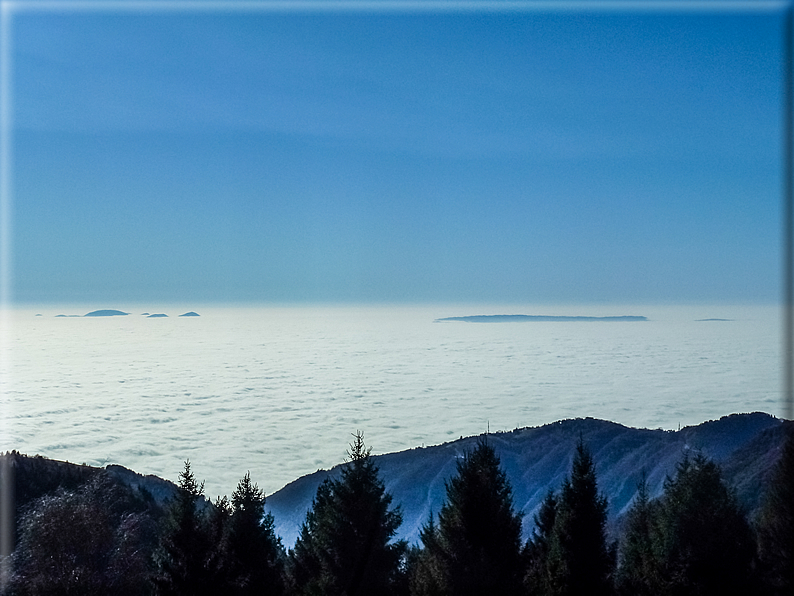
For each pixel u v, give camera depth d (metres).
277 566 14.92
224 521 14.37
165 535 14.01
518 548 14.85
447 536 14.60
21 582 14.68
